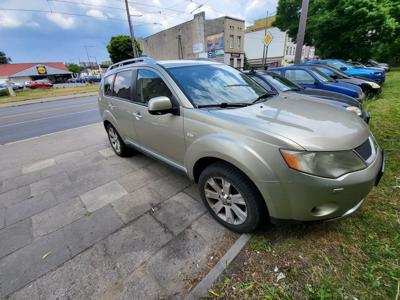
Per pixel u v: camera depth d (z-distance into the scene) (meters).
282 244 1.79
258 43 37.88
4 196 2.87
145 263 1.74
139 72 2.79
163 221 2.21
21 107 12.78
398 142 3.36
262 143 1.53
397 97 6.85
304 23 7.56
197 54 30.33
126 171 3.36
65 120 7.82
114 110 3.38
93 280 1.63
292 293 1.42
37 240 2.06
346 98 4.06
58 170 3.56
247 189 1.70
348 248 1.70
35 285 1.62
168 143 2.38
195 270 1.66
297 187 1.46
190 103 2.07
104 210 2.45
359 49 16.83
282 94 2.80
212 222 2.14
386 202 2.12
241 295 1.45
